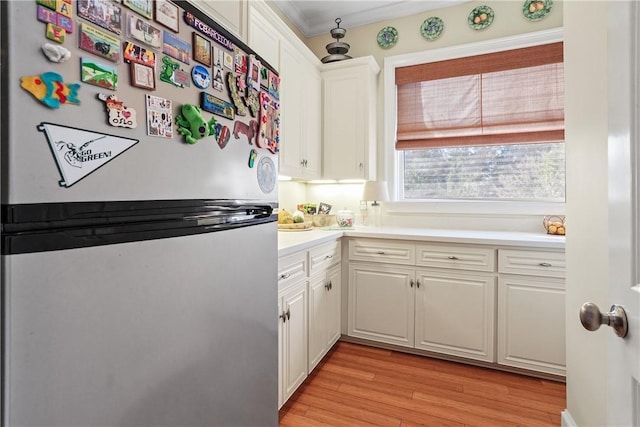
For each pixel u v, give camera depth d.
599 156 1.12
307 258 1.89
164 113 0.67
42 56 0.47
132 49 0.60
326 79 2.73
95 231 0.54
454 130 2.66
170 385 0.69
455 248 2.13
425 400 1.77
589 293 1.21
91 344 0.54
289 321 1.67
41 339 0.48
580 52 1.27
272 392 1.10
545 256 1.92
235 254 0.90
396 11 2.76
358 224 2.95
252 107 0.99
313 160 2.60
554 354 1.92
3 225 0.44
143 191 0.62
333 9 2.77
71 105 0.51
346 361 2.19
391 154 2.83
